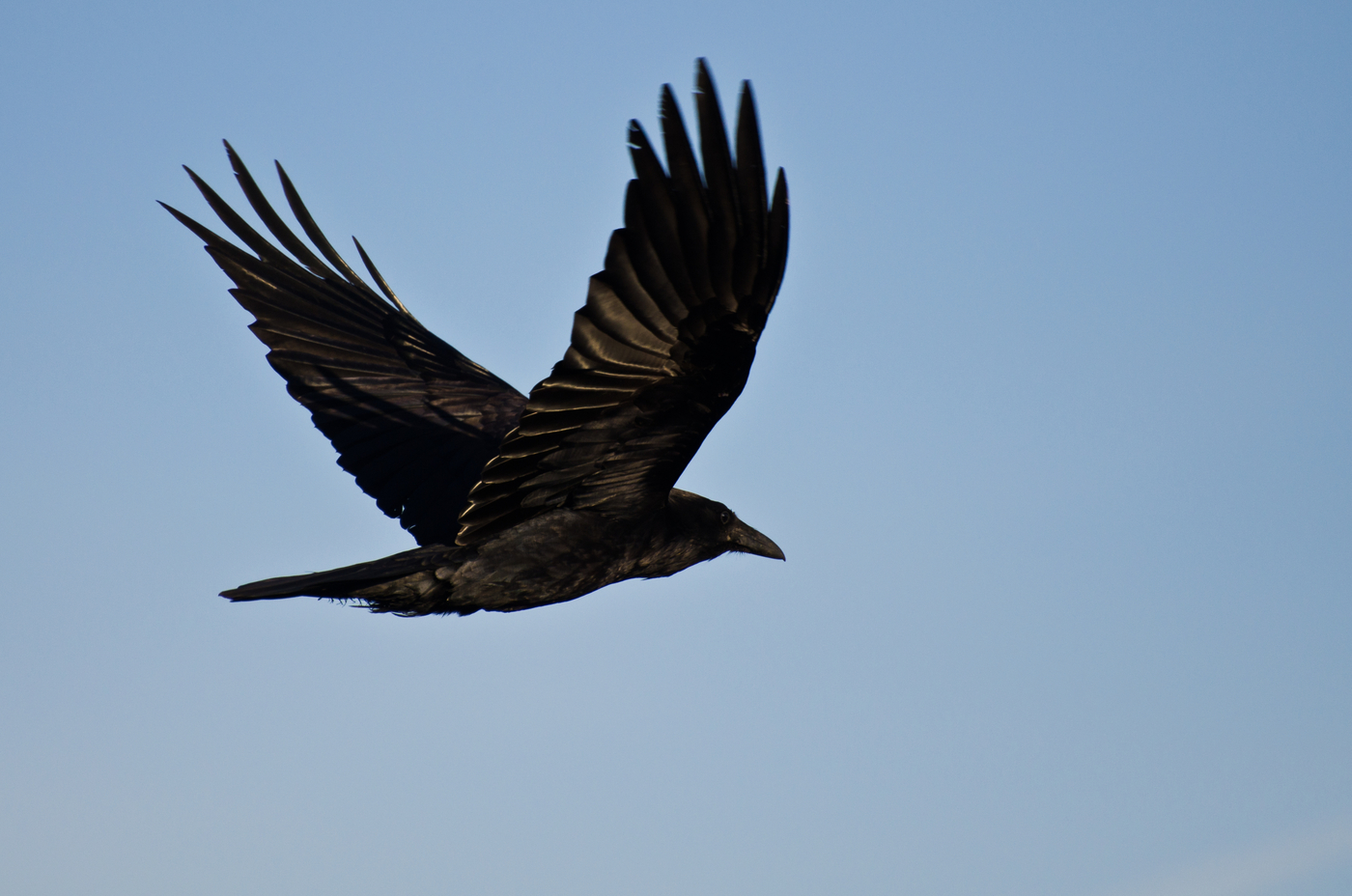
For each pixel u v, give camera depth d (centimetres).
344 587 1077
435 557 1100
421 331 1402
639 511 1109
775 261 888
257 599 1034
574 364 928
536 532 1094
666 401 989
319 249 1362
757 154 860
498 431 1362
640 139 839
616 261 864
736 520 1300
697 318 914
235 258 1309
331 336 1351
